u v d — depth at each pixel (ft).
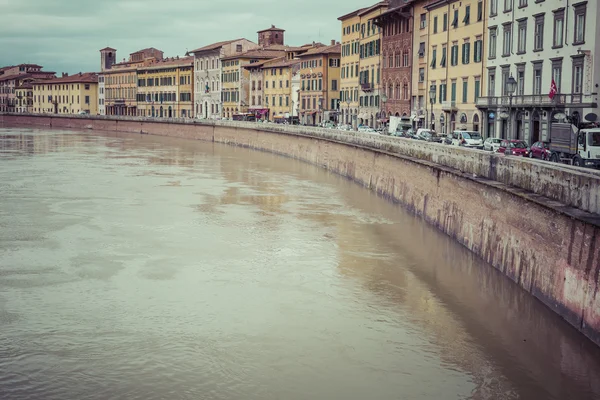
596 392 58.03
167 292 84.02
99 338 69.31
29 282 87.56
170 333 70.74
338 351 66.54
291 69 423.64
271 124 300.40
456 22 242.99
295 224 125.18
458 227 106.63
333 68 386.73
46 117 583.99
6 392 57.98
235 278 90.33
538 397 57.21
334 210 140.05
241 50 508.94
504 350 66.64
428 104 267.80
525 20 197.16
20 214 132.57
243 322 73.97
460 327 72.64
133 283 87.56
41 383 59.62
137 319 74.69
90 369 62.39
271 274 92.32
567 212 68.44
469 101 233.76
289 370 62.28
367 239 112.47
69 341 68.54
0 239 110.73
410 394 57.88
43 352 65.87
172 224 124.98
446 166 117.39
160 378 60.64
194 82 546.67
